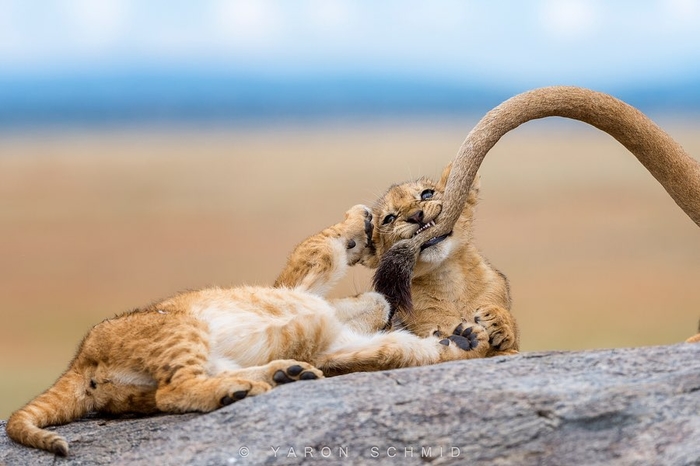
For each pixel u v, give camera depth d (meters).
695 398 7.91
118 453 9.16
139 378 10.48
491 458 7.75
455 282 14.59
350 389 8.95
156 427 9.54
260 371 9.89
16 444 9.91
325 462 8.03
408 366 11.41
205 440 8.70
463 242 14.62
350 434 8.23
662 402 7.90
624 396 8.01
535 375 8.82
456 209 13.33
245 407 9.05
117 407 10.64
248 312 11.17
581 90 13.22
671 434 7.55
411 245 13.30
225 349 10.82
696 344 9.38
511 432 7.91
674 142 13.29
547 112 13.20
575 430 7.83
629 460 7.40
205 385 9.81
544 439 7.81
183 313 10.84
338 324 11.49
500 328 12.88
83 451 9.43
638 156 13.51
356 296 13.03
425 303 14.61
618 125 13.23
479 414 8.15
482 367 9.20
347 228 13.87
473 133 13.26
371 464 7.93
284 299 11.58
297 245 13.79
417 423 8.19
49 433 9.57
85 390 10.62
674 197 13.45
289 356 11.16
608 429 7.80
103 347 10.62
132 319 10.81
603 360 9.08
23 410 10.23
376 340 11.48
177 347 10.30
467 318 14.56
